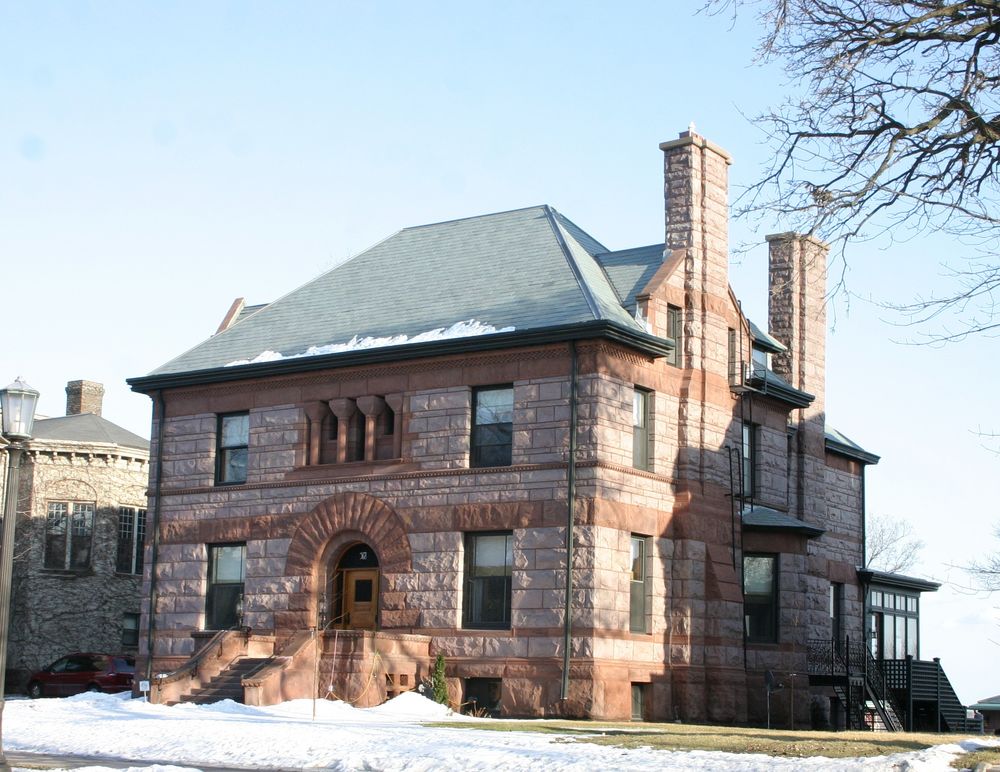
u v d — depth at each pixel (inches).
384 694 1360.7
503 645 1363.2
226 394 1617.9
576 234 1640.0
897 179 846.5
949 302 836.0
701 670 1438.2
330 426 1546.5
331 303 1657.2
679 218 1536.7
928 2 837.8
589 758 808.9
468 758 826.8
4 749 1004.6
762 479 1628.9
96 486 2236.7
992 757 746.2
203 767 883.4
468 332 1435.8
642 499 1406.3
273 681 1332.4
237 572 1588.3
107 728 1079.6
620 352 1391.5
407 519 1446.9
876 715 1706.4
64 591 2183.8
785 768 745.6
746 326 1589.6
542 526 1362.0
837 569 1898.4
